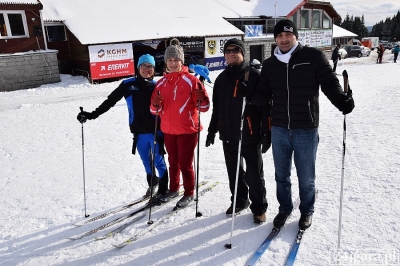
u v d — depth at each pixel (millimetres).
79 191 3857
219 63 20203
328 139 5230
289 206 2799
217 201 3350
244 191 3061
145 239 2748
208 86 12711
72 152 5457
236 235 2693
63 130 7031
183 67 3088
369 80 12594
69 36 16688
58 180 4238
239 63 2730
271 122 2623
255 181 2781
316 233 2607
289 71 2395
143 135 3330
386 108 7086
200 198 3438
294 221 2824
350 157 4273
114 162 4832
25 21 14141
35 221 3201
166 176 3443
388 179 3455
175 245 2633
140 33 16859
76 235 2891
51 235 2924
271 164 4379
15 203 3625
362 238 2488
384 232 2533
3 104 10820
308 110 2410
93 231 2922
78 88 13938
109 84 14922
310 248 2428
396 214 2766
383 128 5520
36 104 10375
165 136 3174
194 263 2391
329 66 2330
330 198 3180
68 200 3625
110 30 16281
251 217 2969
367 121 6129
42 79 14695
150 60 3221
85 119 3314
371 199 3066
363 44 45594
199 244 2619
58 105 10141
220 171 4223
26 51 14336
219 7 24031
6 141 6371
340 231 2398
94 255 2588
